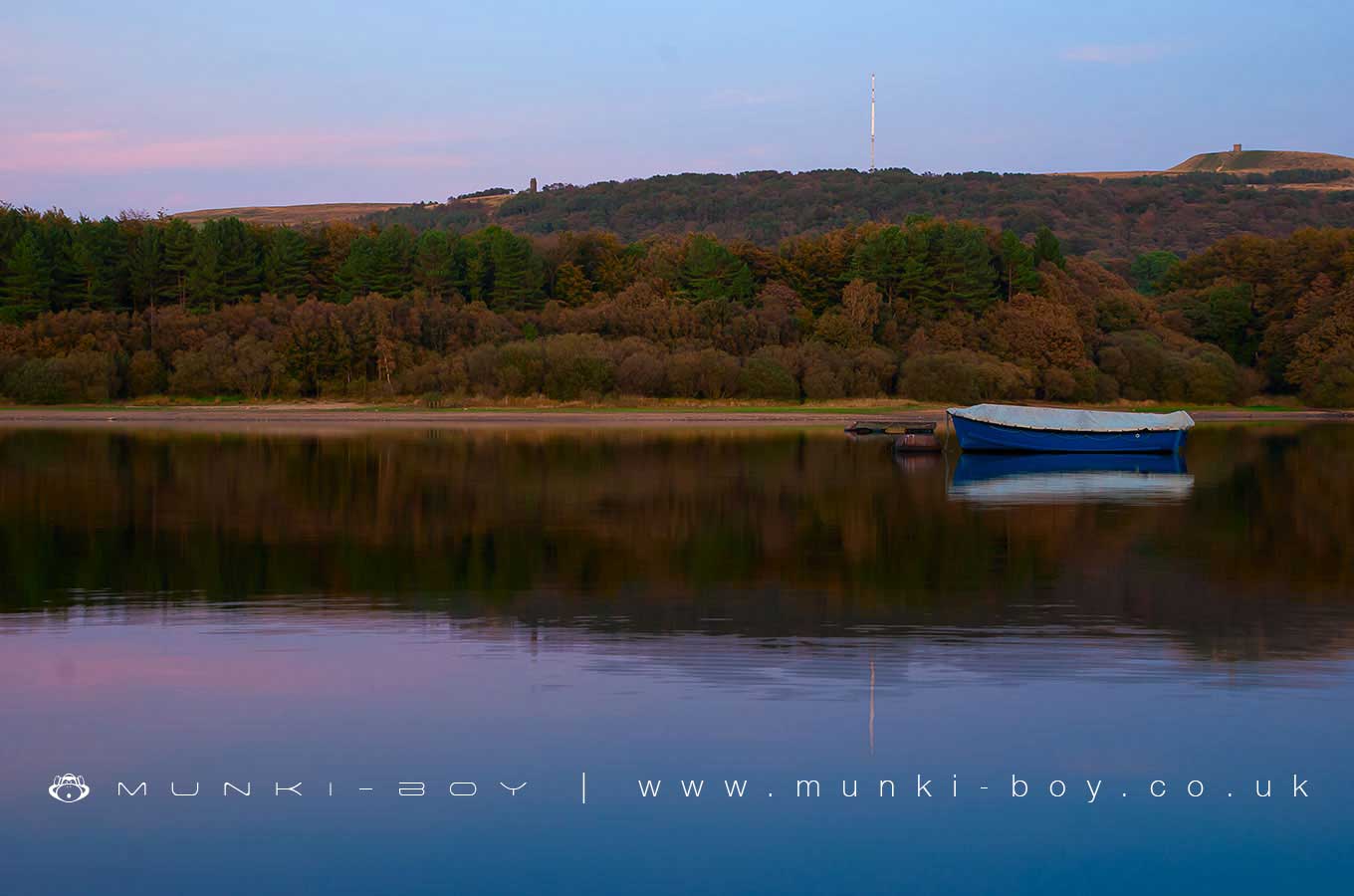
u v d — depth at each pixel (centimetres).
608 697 2014
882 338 14500
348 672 2162
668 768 1720
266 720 1905
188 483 5588
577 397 12588
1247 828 1557
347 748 1791
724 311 14262
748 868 1462
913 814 1590
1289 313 15625
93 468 6322
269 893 1405
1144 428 7819
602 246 17012
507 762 1741
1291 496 5322
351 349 13262
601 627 2530
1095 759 1758
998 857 1488
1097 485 5838
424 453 7500
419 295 14212
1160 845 1520
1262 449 8562
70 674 2152
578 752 1778
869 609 2734
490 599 2842
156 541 3800
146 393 12925
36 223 15088
